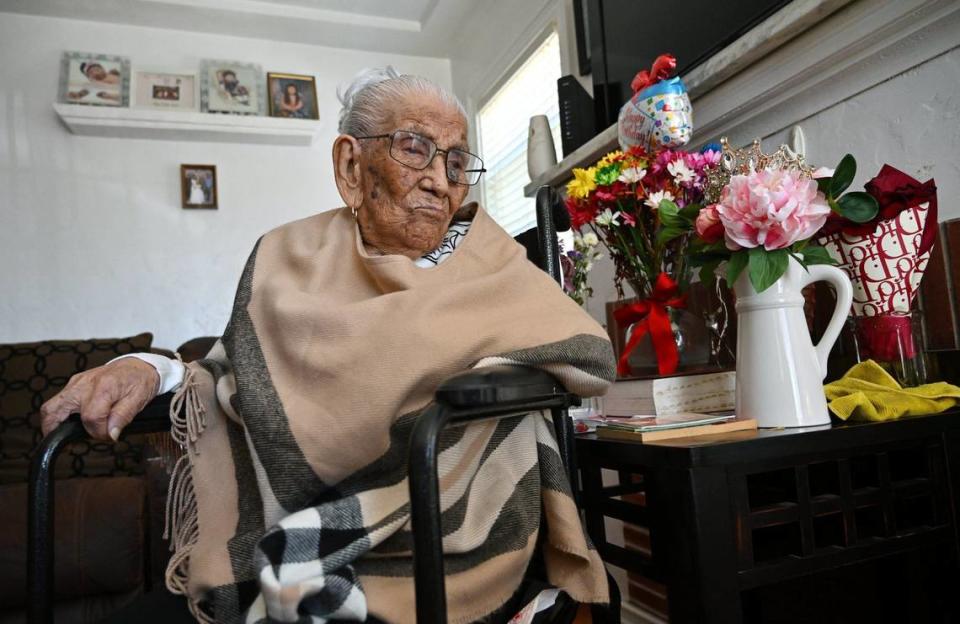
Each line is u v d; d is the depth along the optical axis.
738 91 1.33
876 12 1.02
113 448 1.98
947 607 0.81
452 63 3.43
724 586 0.68
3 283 2.66
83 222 2.78
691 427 0.83
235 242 2.99
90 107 2.69
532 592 0.74
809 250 0.86
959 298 0.97
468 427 0.74
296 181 3.12
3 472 1.91
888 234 0.89
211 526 0.75
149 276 2.85
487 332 0.75
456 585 0.65
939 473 0.80
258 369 0.80
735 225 0.82
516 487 0.75
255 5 2.93
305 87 3.14
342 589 0.61
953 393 0.85
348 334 0.77
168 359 0.85
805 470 0.73
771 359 0.84
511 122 2.87
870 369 0.92
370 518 0.67
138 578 1.60
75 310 2.74
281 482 0.73
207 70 3.00
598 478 0.91
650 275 1.11
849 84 1.12
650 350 1.12
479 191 3.18
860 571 0.90
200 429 0.81
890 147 1.07
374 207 0.92
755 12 1.29
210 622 0.69
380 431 0.72
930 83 1.00
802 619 1.01
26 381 2.12
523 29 2.62
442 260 0.94
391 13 3.10
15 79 2.76
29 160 2.74
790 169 0.87
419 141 0.90
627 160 1.12
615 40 1.80
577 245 1.28
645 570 0.79
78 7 2.80
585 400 1.35
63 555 1.54
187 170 2.93
